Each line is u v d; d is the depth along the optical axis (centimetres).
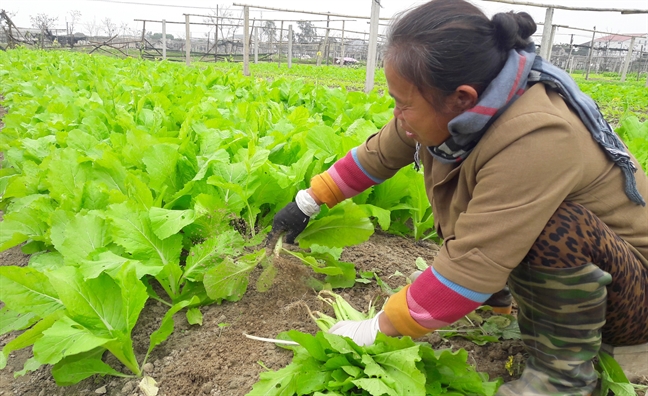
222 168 265
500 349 205
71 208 251
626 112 652
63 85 656
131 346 196
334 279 248
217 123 361
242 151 283
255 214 264
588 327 155
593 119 148
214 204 237
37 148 349
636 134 416
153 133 375
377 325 168
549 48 1212
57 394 204
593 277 146
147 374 201
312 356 171
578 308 152
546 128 138
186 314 233
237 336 216
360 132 322
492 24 138
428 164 184
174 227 220
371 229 234
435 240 320
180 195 257
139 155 298
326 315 209
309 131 301
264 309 232
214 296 224
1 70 951
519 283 160
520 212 140
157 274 220
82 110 459
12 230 257
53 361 169
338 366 167
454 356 158
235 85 717
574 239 145
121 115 391
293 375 166
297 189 288
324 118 520
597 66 3747
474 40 134
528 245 144
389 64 143
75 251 213
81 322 188
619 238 154
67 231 216
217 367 200
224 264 215
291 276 232
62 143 354
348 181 208
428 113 146
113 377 206
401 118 153
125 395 195
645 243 161
